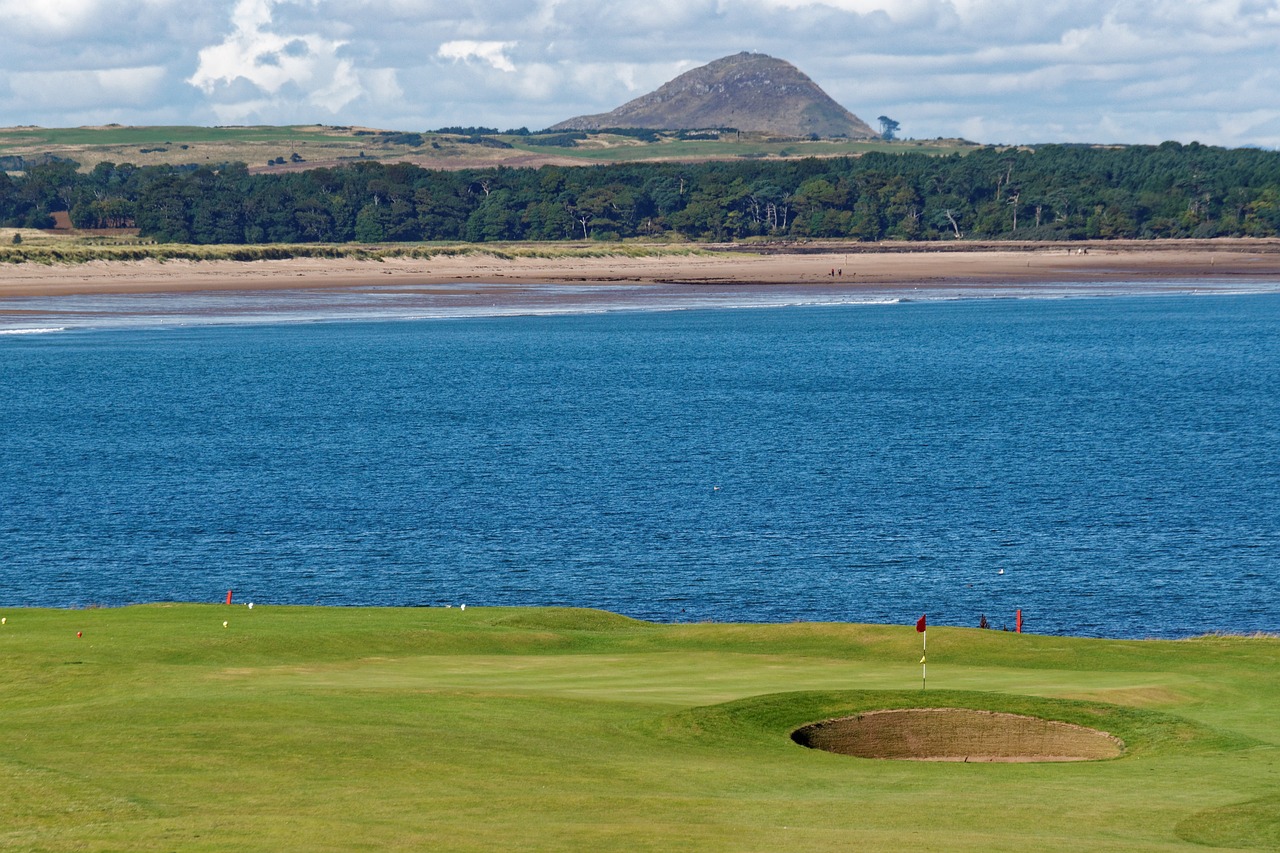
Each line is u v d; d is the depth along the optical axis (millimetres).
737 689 73375
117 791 51094
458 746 58625
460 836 45938
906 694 70000
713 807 50500
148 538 159875
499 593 136375
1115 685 74938
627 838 45938
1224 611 129750
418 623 95375
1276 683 75875
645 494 187625
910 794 53219
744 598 134375
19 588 136875
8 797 50219
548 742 60281
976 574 143625
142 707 64938
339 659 83000
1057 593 136250
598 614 104125
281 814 48344
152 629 89312
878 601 133375
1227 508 177625
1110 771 57656
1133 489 191000
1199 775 56594
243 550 154250
